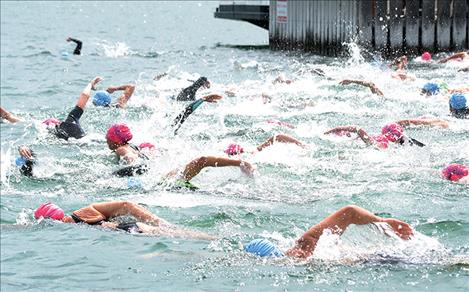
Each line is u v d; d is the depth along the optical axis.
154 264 18.80
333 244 18.56
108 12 157.38
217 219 22.34
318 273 17.70
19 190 26.31
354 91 43.34
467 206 22.98
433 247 18.62
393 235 18.62
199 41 90.31
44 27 111.75
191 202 23.94
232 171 25.80
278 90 44.16
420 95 41.31
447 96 40.59
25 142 33.28
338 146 30.06
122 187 26.23
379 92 41.72
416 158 28.44
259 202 23.84
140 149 30.28
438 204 23.25
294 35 66.94
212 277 17.83
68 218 22.45
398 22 60.12
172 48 79.25
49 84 52.03
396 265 17.91
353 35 60.16
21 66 62.00
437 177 26.12
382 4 59.84
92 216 21.94
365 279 17.30
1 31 101.62
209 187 25.33
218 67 60.16
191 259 19.00
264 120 36.41
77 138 33.09
